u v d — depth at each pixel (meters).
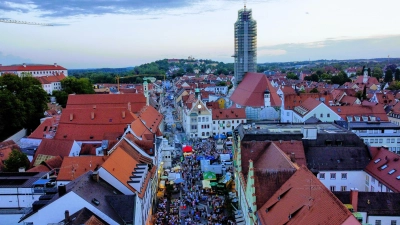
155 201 89.00
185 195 92.69
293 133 86.81
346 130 91.12
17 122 139.38
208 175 96.56
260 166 69.00
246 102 182.38
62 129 120.75
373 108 149.25
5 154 102.12
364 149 81.00
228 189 92.56
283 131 90.31
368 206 58.66
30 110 150.25
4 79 154.50
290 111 165.62
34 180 74.19
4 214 67.56
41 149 105.81
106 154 91.62
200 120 164.50
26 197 70.62
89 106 157.12
